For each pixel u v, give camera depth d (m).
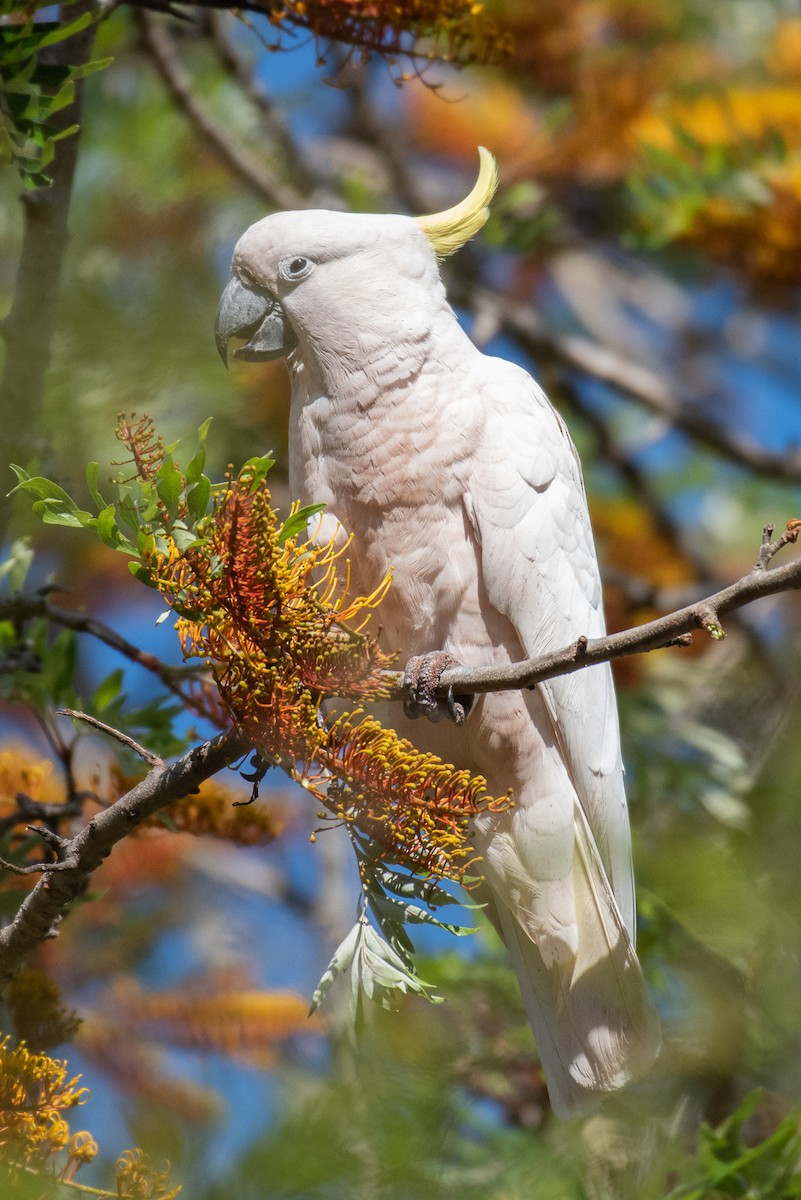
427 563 8.88
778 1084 9.59
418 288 9.20
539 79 15.95
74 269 11.48
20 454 8.70
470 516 8.87
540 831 8.96
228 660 6.32
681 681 13.95
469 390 9.02
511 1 15.62
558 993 8.88
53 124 8.81
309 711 6.39
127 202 13.01
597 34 16.34
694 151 13.19
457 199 18.20
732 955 9.45
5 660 9.26
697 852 9.76
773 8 17.11
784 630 14.54
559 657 6.31
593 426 16.75
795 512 16.94
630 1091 9.63
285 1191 6.49
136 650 9.11
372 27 9.88
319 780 6.63
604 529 16.42
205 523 6.24
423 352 8.97
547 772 8.96
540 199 15.16
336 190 16.33
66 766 9.09
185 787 6.59
